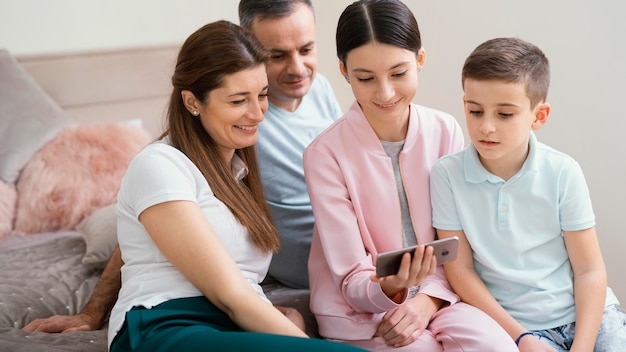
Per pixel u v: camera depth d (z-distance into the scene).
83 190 2.60
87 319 1.89
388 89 1.68
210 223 1.60
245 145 1.67
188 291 1.55
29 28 3.05
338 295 1.76
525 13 2.44
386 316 1.66
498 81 1.58
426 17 2.75
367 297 1.64
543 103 1.66
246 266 1.67
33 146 2.71
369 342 1.69
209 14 3.40
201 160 1.64
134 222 1.60
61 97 2.99
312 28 1.99
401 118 1.80
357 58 1.68
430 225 1.79
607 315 1.67
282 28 1.94
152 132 3.16
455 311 1.66
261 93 1.65
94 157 2.65
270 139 2.04
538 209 1.68
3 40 3.01
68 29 3.12
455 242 1.54
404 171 1.81
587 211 1.67
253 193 1.78
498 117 1.61
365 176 1.79
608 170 2.31
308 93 2.21
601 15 2.24
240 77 1.60
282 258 2.09
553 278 1.68
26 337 1.75
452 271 1.72
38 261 2.29
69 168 2.63
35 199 2.59
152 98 3.15
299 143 2.09
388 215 1.78
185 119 1.66
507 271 1.68
